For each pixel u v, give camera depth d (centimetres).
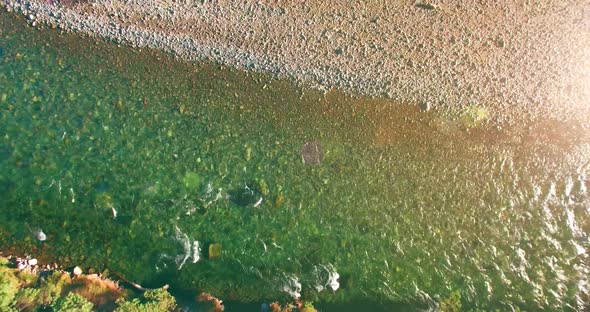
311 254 504
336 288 499
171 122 509
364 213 512
